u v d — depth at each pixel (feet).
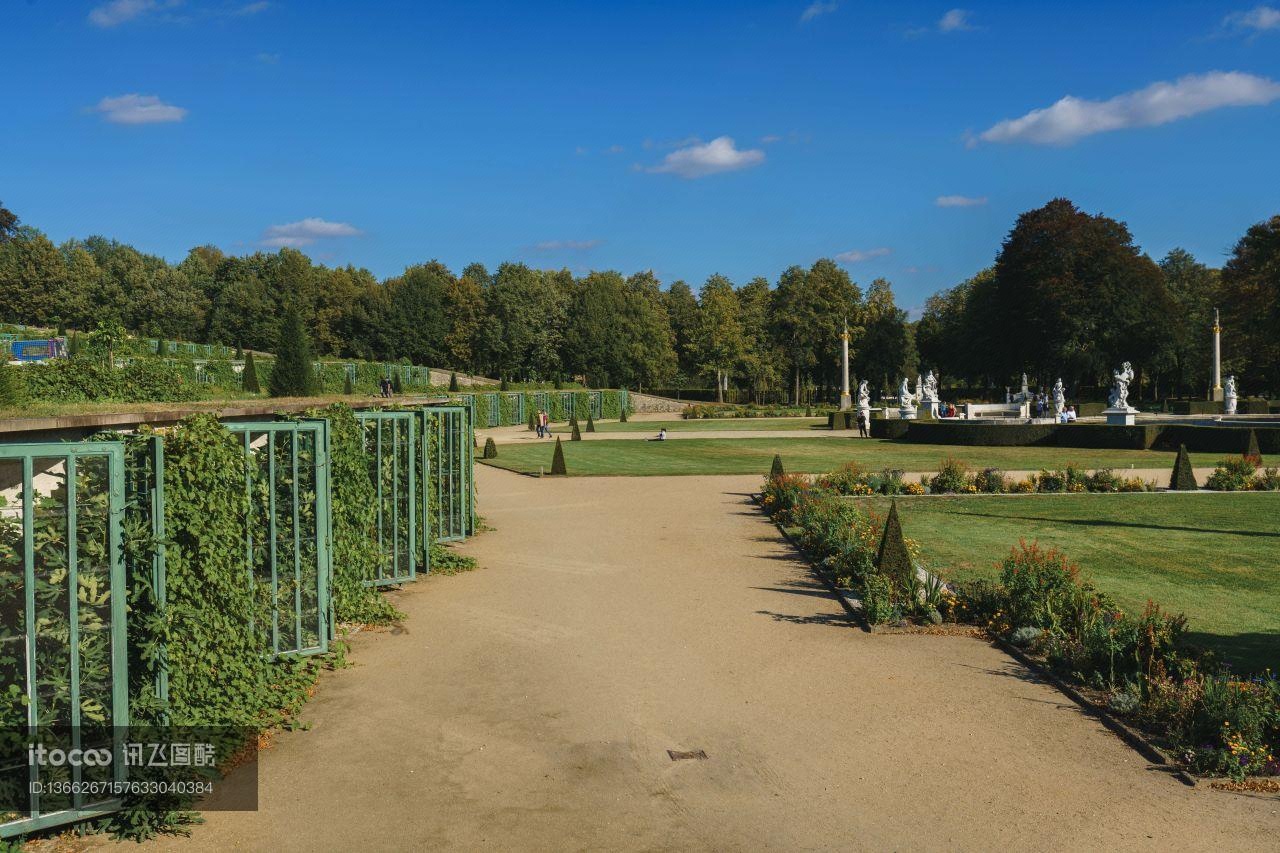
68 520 20.80
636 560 54.80
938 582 42.93
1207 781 24.85
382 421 49.01
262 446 37.19
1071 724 29.14
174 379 72.13
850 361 324.80
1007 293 258.16
